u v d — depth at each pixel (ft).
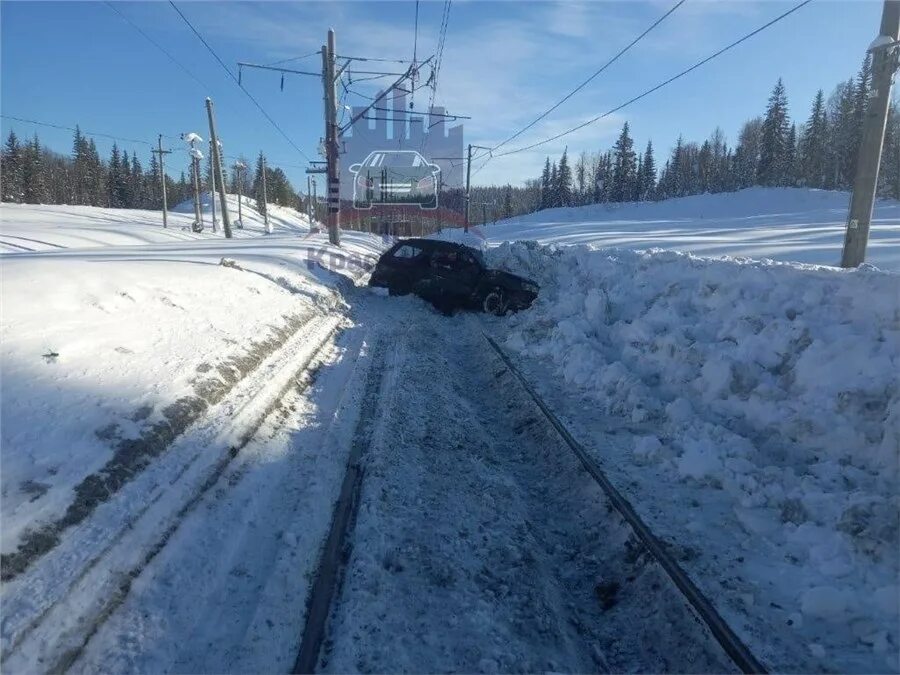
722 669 9.50
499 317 45.37
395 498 14.75
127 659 9.00
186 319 23.98
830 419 15.80
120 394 15.93
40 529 10.65
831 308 19.83
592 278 37.63
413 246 49.55
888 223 116.57
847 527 12.07
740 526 13.56
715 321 23.97
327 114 76.95
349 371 26.32
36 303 18.95
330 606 10.78
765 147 317.42
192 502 13.32
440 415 21.44
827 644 9.89
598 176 391.86
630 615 11.60
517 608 11.36
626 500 14.62
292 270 44.34
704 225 151.23
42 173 353.72
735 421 18.19
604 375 23.40
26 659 8.39
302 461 16.75
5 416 13.02
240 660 9.27
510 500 15.87
